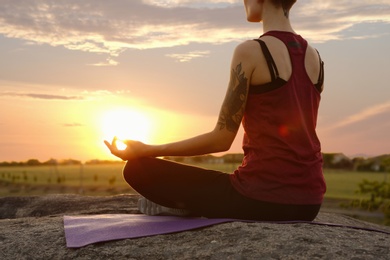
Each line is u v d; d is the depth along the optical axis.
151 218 3.66
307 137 3.23
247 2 3.45
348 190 32.34
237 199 3.31
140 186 3.52
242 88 3.21
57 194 5.58
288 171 3.21
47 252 3.16
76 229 3.45
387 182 17.05
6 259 3.15
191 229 3.21
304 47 3.32
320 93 3.38
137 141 3.47
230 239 3.01
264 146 3.23
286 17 3.36
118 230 3.34
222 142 3.31
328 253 2.77
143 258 2.94
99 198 5.30
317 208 3.35
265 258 2.75
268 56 3.17
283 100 3.17
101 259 3.00
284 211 3.24
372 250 2.83
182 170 3.48
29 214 5.16
